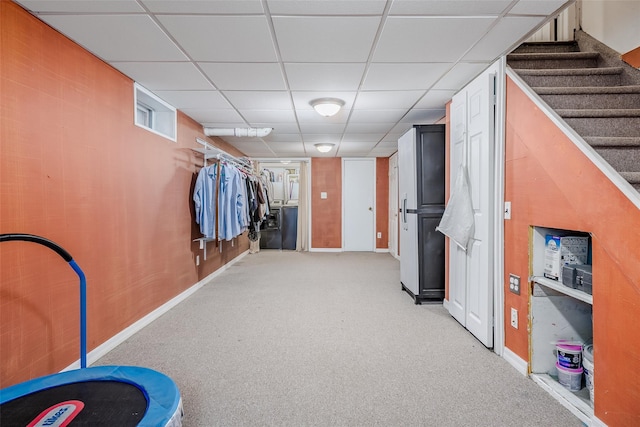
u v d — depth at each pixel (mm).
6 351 1541
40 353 1726
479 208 2408
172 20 1779
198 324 2785
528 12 1737
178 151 3467
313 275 4727
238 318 2936
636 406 1260
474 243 2498
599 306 1428
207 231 3723
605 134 2152
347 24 1845
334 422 1528
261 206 5590
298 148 6047
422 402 1686
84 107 2072
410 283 3492
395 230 6398
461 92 2713
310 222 7234
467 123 2598
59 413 1134
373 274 4793
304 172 7207
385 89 2912
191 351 2268
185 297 3574
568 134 1605
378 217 7160
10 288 1562
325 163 7188
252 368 2035
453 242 2887
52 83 1821
